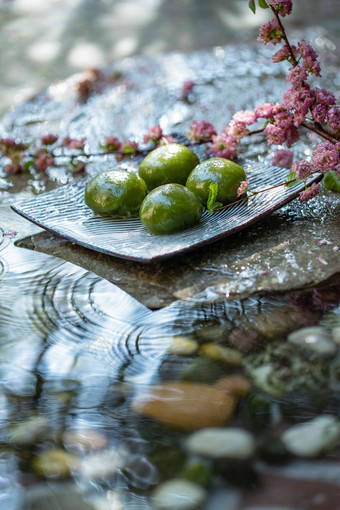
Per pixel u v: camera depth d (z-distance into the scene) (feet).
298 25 4.87
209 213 2.77
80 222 2.80
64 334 2.45
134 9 5.91
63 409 2.26
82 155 3.31
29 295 2.59
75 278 2.65
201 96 3.85
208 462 2.14
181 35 5.01
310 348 2.36
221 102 3.77
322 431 2.18
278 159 3.10
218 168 2.78
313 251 2.65
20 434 2.21
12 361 2.38
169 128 3.56
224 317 2.47
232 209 2.77
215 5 5.79
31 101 4.00
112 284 2.61
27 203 2.87
